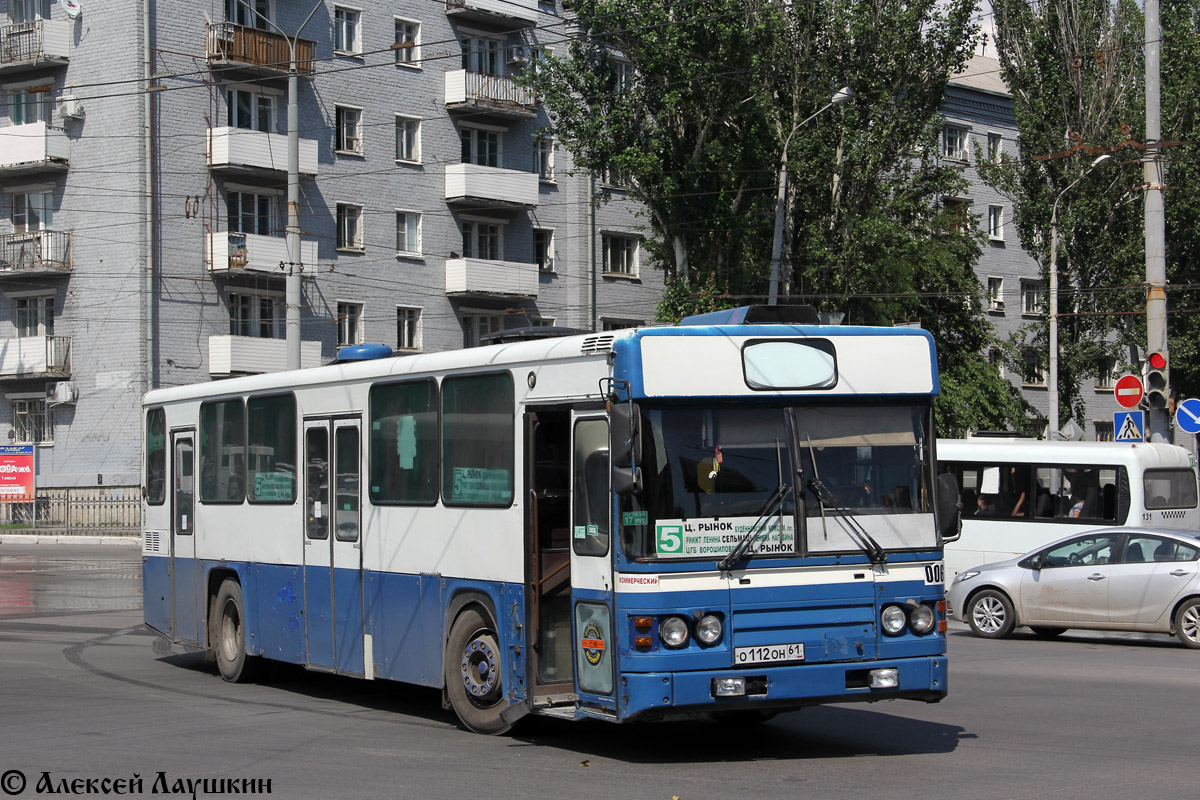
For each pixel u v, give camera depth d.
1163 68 36.78
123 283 38.66
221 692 12.90
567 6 34.78
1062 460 22.08
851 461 8.88
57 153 39.47
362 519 11.49
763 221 35.03
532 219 47.19
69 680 13.59
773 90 34.09
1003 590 17.58
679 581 8.29
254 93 40.47
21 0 40.72
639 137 34.56
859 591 8.70
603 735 10.07
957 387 39.44
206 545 14.25
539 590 9.37
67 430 40.03
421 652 10.62
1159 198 20.64
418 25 44.19
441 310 44.81
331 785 8.16
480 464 9.98
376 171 43.06
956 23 33.78
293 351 24.88
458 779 8.33
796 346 8.84
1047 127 37.50
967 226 41.97
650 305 50.16
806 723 10.58
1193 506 21.72
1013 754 9.10
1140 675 13.54
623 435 8.24
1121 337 38.06
